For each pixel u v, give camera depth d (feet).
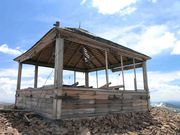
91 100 27.25
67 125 22.16
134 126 27.02
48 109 24.53
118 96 32.24
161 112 38.73
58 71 23.72
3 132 19.52
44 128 21.30
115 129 24.39
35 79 37.86
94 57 42.70
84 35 27.40
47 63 40.11
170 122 31.68
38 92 28.55
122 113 31.81
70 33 25.68
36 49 30.78
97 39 29.37
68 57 41.52
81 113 25.39
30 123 23.47
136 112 34.94
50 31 25.25
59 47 24.48
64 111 23.32
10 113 27.30
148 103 39.27
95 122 25.34
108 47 32.22
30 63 37.68
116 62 43.45
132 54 37.29
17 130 20.83
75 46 36.68
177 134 26.96
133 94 35.88
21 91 36.04
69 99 24.18
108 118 27.58
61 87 23.45
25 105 33.24
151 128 27.22
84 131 21.06
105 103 29.50
